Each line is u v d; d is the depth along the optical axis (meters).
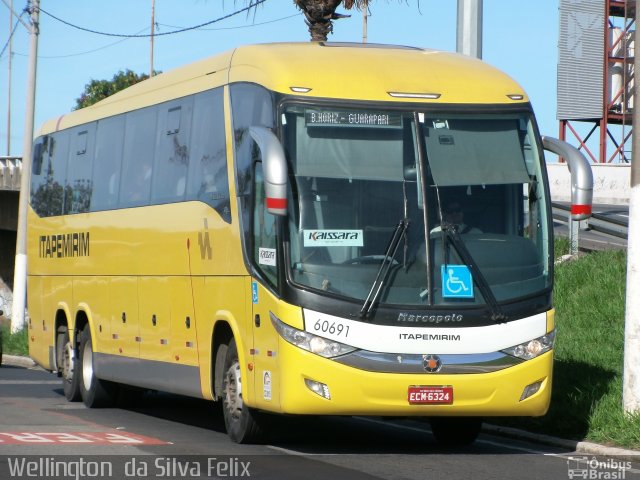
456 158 13.00
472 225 12.85
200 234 15.03
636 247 14.48
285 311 12.39
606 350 18.59
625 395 14.50
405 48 14.84
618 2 52.81
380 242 12.59
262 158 12.24
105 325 18.84
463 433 14.41
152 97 17.39
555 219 34.28
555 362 17.95
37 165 23.53
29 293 23.52
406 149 12.92
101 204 19.23
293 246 12.48
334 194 12.63
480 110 13.26
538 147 13.35
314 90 12.95
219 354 14.57
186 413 18.83
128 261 17.81
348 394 12.24
